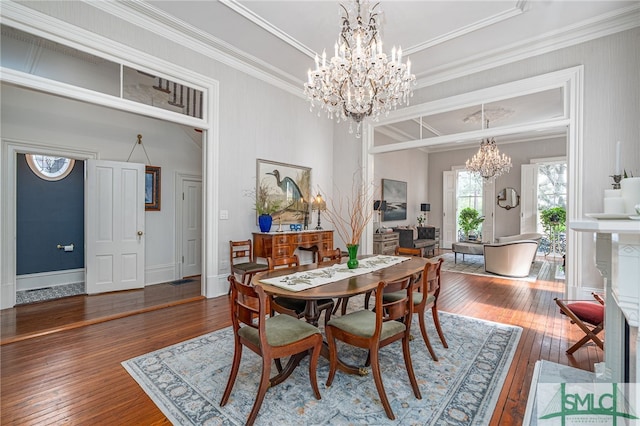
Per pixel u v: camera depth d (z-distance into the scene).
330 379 2.06
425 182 9.57
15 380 2.11
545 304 3.82
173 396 1.95
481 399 1.90
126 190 4.52
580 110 3.47
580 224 1.26
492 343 2.70
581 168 3.46
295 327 1.94
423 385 2.06
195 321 3.23
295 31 3.62
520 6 3.08
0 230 3.62
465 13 3.22
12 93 3.82
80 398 1.92
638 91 3.17
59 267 4.77
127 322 3.20
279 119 4.94
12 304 3.71
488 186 8.52
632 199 1.44
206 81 3.94
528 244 5.26
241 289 1.82
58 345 2.65
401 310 1.97
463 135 4.32
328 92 2.98
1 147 3.71
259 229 4.60
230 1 3.10
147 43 3.41
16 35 2.67
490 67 4.14
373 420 1.72
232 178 4.27
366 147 5.44
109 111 4.59
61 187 4.80
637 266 1.20
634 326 1.21
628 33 3.22
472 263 6.73
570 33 3.50
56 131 4.13
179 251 5.38
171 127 5.28
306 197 5.37
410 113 4.87
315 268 2.85
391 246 6.77
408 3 3.06
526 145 7.94
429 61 4.23
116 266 4.41
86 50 3.00
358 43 2.70
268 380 1.72
